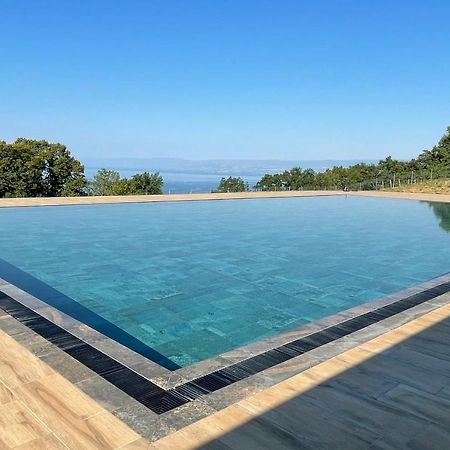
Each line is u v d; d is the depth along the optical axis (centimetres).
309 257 739
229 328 418
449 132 3200
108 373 240
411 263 712
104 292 523
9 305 353
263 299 510
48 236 861
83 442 182
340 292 546
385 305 373
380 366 255
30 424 194
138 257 708
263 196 1767
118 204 1344
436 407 213
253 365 254
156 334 400
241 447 179
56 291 526
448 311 357
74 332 297
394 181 2325
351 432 192
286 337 298
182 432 189
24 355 261
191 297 512
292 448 179
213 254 744
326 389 228
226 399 216
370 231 1020
